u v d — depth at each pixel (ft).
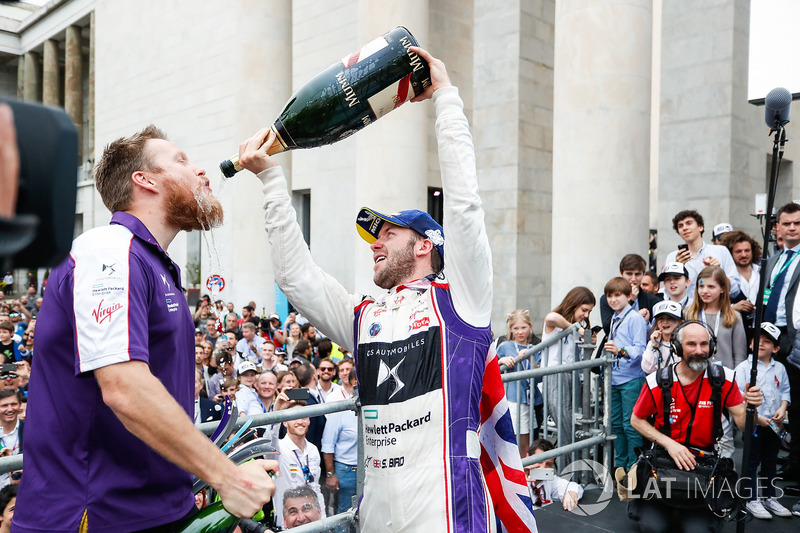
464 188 6.37
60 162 1.70
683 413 12.02
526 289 40.75
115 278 4.60
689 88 32.24
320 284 7.07
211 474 4.42
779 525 13.17
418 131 33.04
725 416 12.92
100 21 84.94
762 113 33.17
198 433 4.44
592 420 15.38
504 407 6.81
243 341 33.88
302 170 55.47
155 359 5.04
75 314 4.52
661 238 33.35
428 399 6.12
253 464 4.73
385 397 6.31
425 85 6.64
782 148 11.73
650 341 15.83
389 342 6.46
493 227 41.63
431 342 6.26
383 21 31.71
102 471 4.83
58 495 4.78
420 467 6.03
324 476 16.43
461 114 6.61
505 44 40.88
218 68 63.57
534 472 14.26
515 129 40.40
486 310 6.58
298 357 27.71
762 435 14.62
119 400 4.30
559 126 25.70
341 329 7.19
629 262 20.29
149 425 4.30
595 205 24.67
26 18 104.06
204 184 5.66
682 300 17.85
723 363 15.69
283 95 46.60
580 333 16.24
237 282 48.39
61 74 112.78
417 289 6.70
